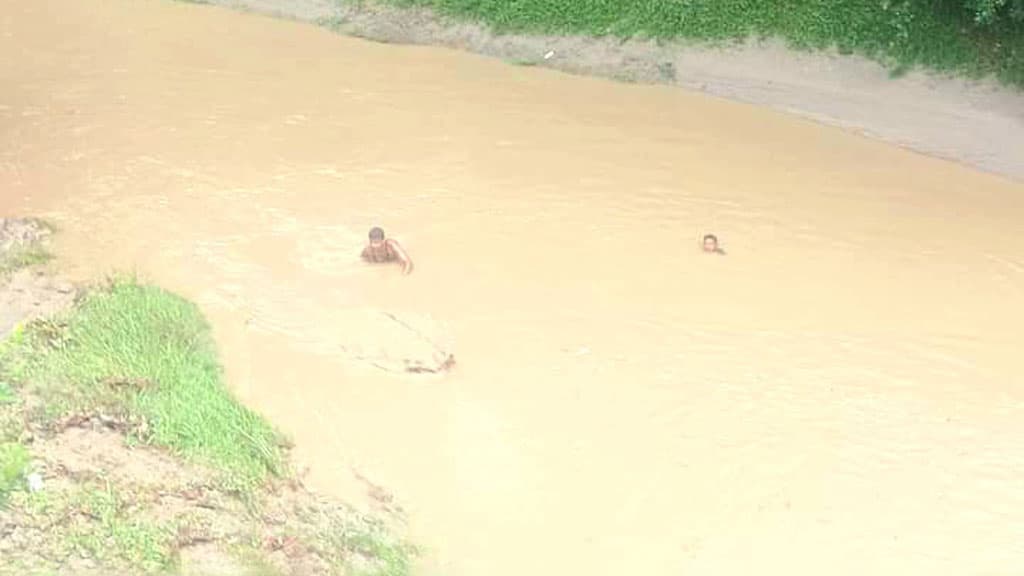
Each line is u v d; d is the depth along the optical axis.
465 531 9.08
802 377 11.15
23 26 18.30
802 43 17.72
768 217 14.02
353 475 9.47
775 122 16.94
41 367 9.80
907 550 9.29
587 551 9.00
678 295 12.26
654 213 13.88
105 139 14.70
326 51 18.22
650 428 10.34
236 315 11.23
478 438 10.05
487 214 13.51
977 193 15.32
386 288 11.91
